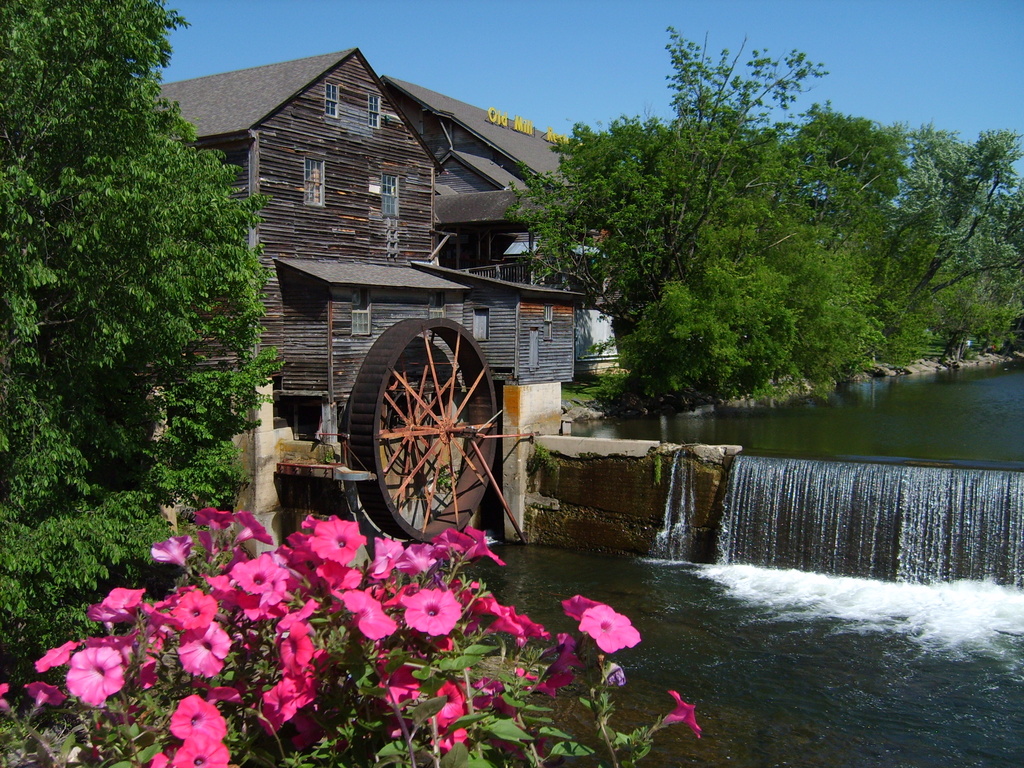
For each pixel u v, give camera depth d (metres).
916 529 19.25
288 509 21.16
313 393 22.80
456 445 24.19
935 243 55.25
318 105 24.39
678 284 35.62
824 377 38.84
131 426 15.69
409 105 45.56
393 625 3.36
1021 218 58.19
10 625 12.39
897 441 27.75
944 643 15.86
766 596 18.86
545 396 26.53
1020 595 17.92
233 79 26.61
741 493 21.61
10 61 12.23
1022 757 11.86
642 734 3.56
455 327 23.75
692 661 15.27
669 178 35.88
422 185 27.98
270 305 22.98
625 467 23.48
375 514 21.38
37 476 12.25
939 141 58.84
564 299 28.70
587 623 3.49
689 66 36.78
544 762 3.73
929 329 64.44
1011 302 71.62
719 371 35.66
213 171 14.84
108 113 12.96
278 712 3.42
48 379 12.80
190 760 3.09
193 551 4.21
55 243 12.79
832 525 20.27
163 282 12.98
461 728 3.42
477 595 3.87
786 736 12.51
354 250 25.64
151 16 13.23
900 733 12.57
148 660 3.65
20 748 3.48
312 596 3.69
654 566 21.80
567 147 38.12
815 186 48.16
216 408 16.86
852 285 42.72
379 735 3.74
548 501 24.72
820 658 15.30
